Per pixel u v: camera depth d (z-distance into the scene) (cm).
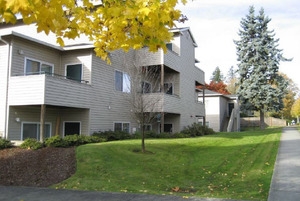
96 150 1147
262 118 3459
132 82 1593
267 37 3481
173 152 1312
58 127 1586
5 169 951
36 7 241
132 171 968
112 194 703
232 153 1346
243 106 3494
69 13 364
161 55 1919
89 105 1557
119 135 1631
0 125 1325
